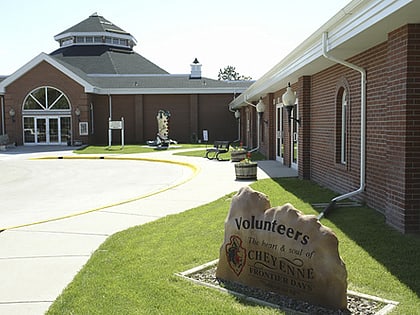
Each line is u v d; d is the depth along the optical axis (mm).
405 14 5754
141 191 12320
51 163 20984
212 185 12117
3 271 5355
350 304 4207
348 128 9492
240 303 4246
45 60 33188
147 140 37031
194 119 36844
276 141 18984
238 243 4758
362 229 6785
